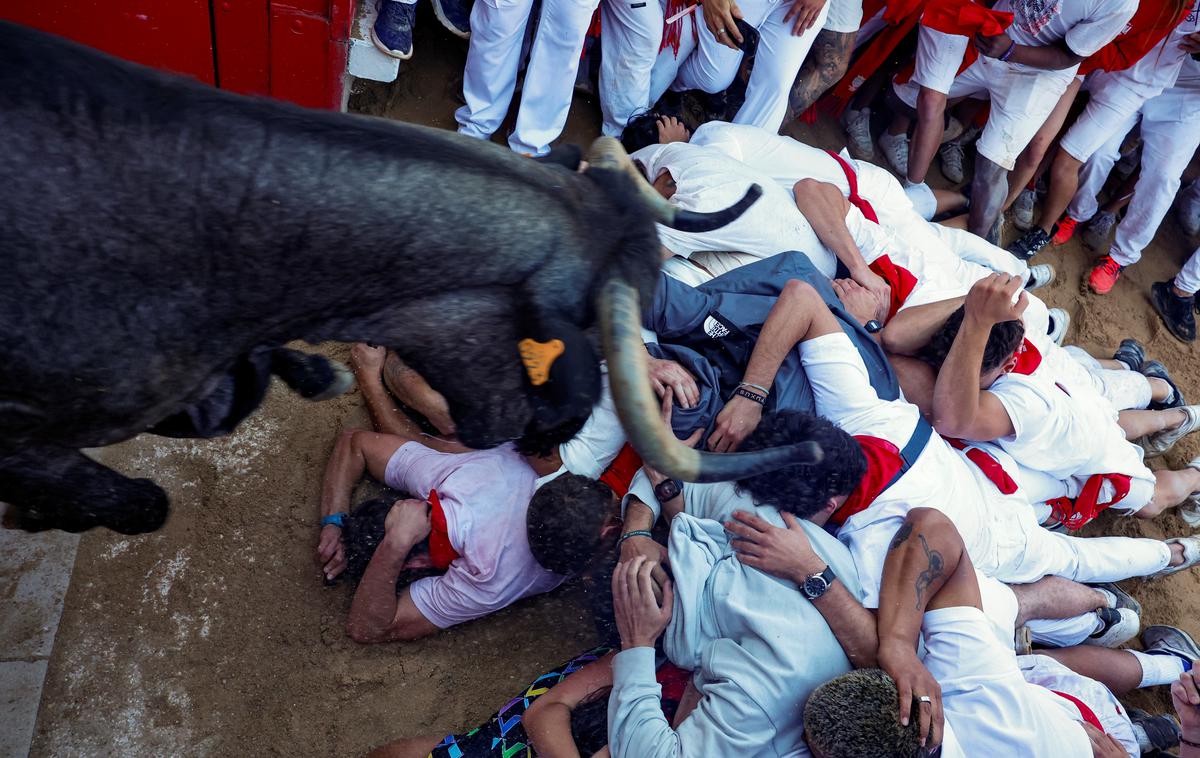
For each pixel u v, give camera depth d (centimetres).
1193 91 575
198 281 230
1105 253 655
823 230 452
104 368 231
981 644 342
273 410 407
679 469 232
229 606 364
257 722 347
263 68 447
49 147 207
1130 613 454
